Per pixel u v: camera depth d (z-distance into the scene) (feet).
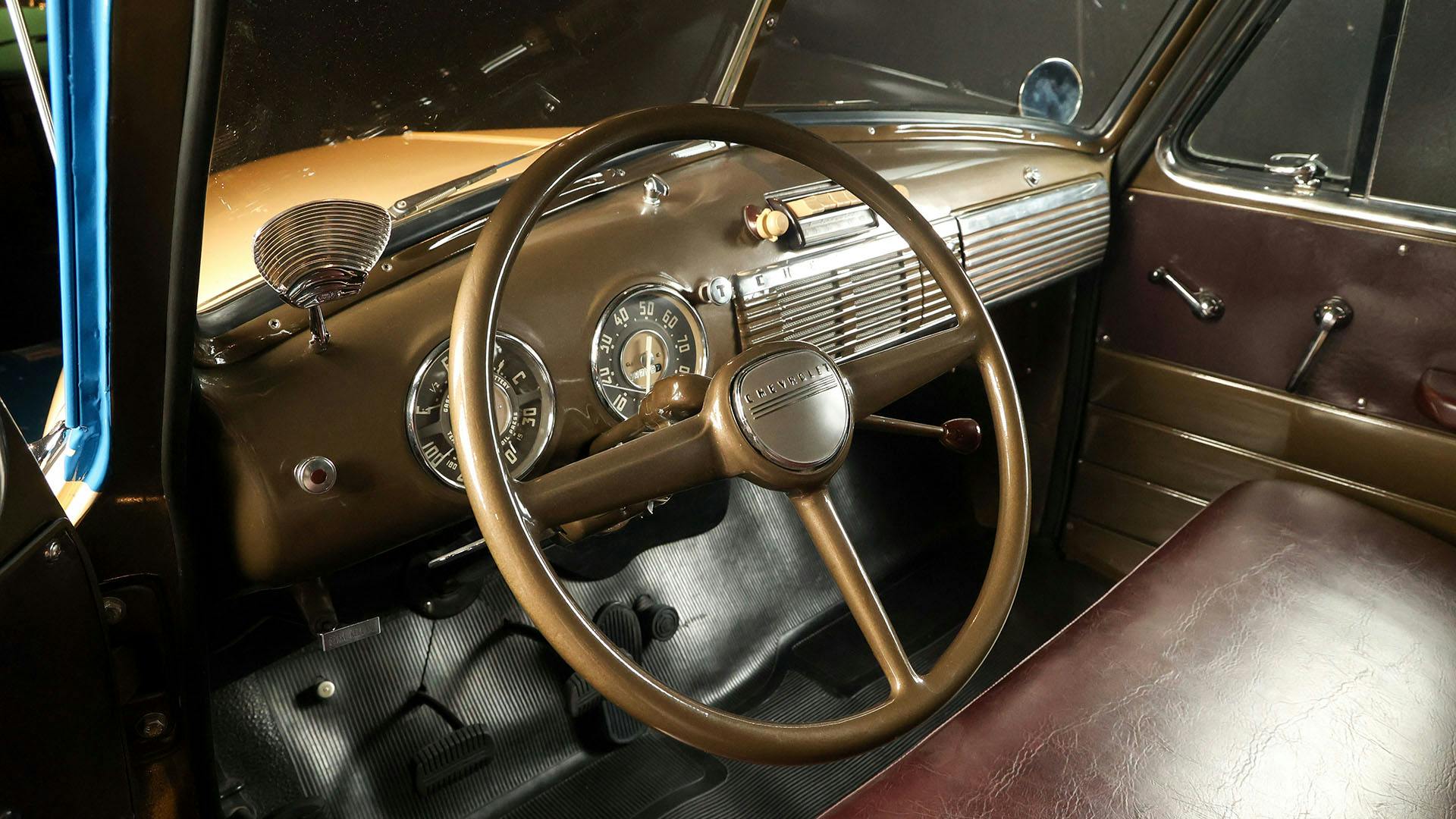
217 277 3.68
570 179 3.25
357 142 3.98
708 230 4.64
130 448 3.17
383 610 5.16
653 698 2.68
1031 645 7.03
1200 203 6.42
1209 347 6.61
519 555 2.74
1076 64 6.33
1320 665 4.06
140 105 2.56
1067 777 3.56
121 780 3.21
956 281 3.87
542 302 4.13
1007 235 6.02
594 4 4.26
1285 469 6.46
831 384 3.23
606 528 4.03
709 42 4.79
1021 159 6.27
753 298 4.73
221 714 5.14
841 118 5.66
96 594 3.02
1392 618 4.35
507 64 4.19
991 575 3.46
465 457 2.83
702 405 3.21
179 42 2.50
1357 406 6.00
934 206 5.64
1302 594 4.50
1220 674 4.01
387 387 3.73
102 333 2.91
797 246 4.86
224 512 3.58
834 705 6.58
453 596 5.17
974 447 3.66
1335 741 3.69
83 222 2.73
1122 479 7.40
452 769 5.60
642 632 6.38
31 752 2.74
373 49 3.82
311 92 3.77
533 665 6.00
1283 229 6.06
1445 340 5.54
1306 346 6.14
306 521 3.62
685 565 6.74
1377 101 5.48
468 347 2.92
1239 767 3.59
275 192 3.87
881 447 7.76
